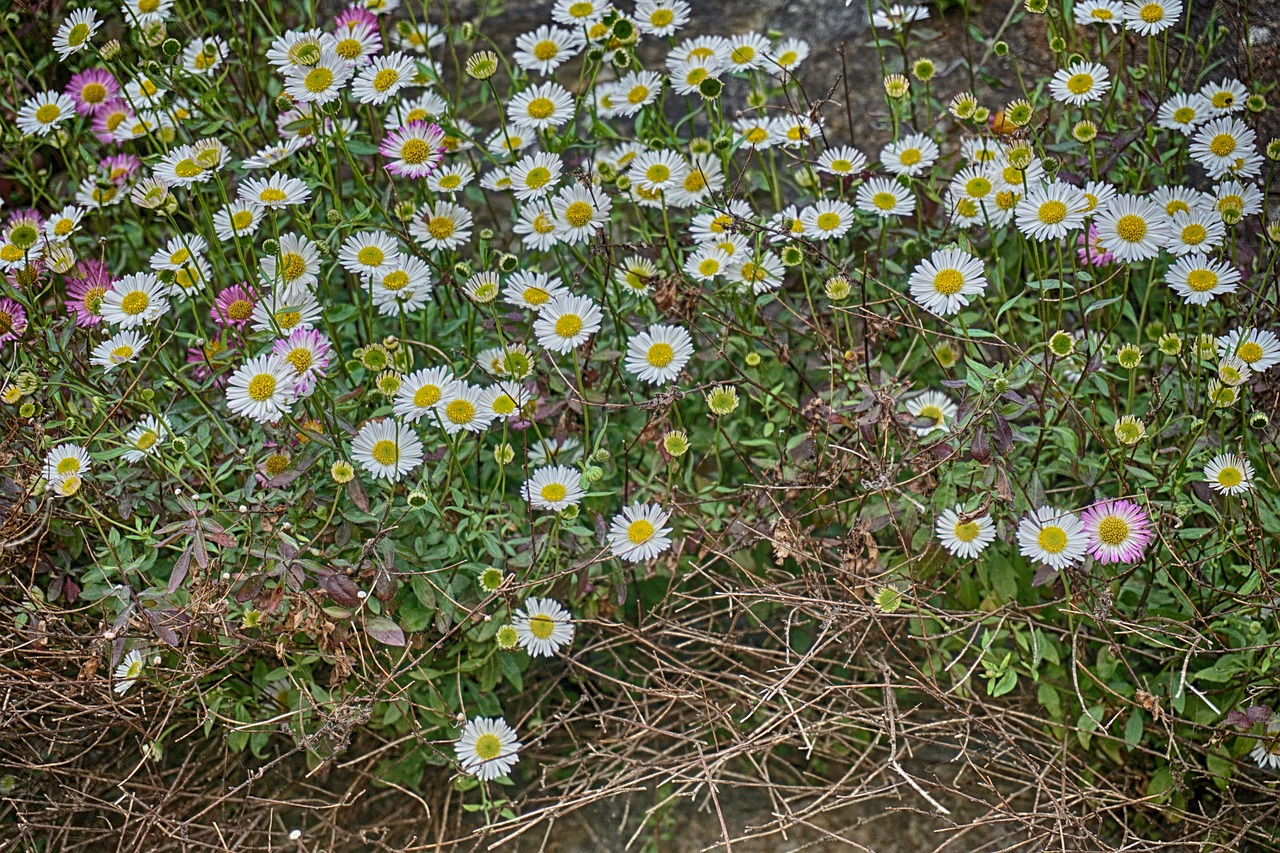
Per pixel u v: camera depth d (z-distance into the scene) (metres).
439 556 0.50
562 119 0.56
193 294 0.53
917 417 0.52
